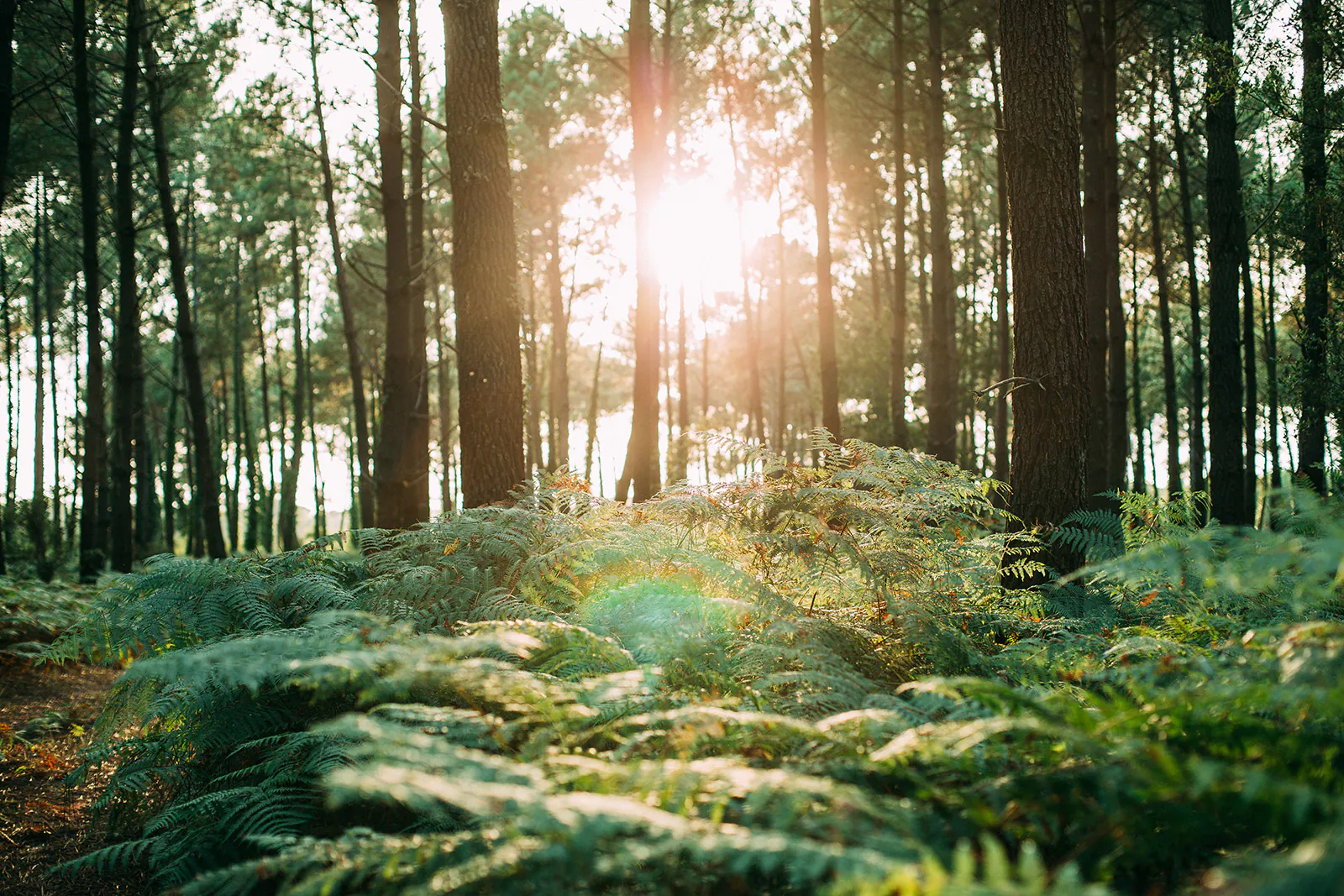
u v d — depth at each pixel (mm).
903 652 3490
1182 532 3943
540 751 2172
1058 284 5281
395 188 10164
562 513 4473
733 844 1370
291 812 2895
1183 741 1865
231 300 32250
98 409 13828
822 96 13523
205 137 24844
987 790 1828
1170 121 21328
